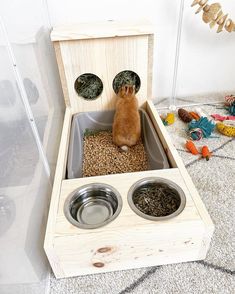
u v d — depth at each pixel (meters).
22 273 0.44
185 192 0.60
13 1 0.54
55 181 0.65
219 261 0.60
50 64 0.93
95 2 1.04
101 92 1.00
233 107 1.18
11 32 0.50
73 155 0.82
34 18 0.75
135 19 1.04
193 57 1.22
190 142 0.98
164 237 0.53
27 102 0.54
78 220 0.60
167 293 0.54
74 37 0.85
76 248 0.51
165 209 0.62
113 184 0.63
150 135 0.92
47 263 0.60
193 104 1.27
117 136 0.94
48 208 0.64
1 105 0.39
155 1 1.06
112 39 0.88
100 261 0.55
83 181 0.64
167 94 1.30
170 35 1.14
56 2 1.02
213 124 1.08
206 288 0.54
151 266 0.59
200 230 0.52
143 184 0.64
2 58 0.42
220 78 1.30
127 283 0.56
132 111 0.92
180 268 0.58
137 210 0.56
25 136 0.50
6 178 0.39
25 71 0.56
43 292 0.53
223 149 0.98
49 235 0.52
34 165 0.55
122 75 1.01
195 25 1.14
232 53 1.23
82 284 0.56
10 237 0.39
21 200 0.45
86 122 1.04
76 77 0.95
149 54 0.92
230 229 0.67
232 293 0.54
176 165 0.69
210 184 0.82
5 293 0.36
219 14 1.00
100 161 0.92
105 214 0.61
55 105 0.90
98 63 0.93
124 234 0.51
